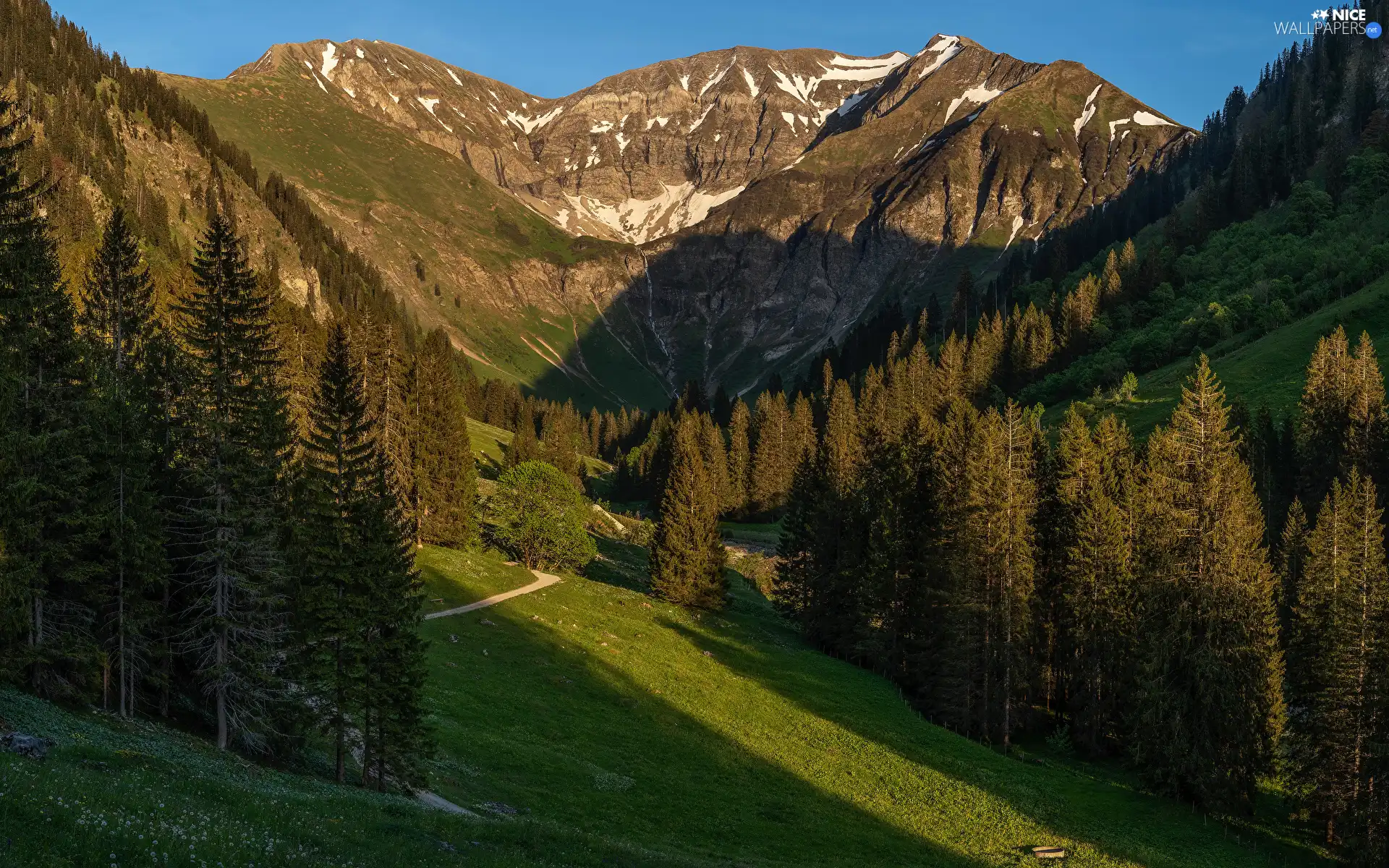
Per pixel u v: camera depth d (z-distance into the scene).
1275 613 70.12
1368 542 66.44
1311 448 125.62
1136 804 65.88
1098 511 80.81
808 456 139.50
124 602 44.50
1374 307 167.38
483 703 65.62
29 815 19.89
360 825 31.61
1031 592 82.38
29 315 43.66
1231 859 58.34
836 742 72.62
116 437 44.94
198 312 51.72
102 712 42.47
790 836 54.53
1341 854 58.91
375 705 46.81
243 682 45.81
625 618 94.50
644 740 66.62
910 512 96.31
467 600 89.25
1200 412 73.62
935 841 56.88
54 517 41.53
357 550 48.06
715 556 108.38
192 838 22.14
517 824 37.03
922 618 91.06
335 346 88.50
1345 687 62.00
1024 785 68.00
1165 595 69.81
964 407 113.25
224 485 46.03
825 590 104.75
